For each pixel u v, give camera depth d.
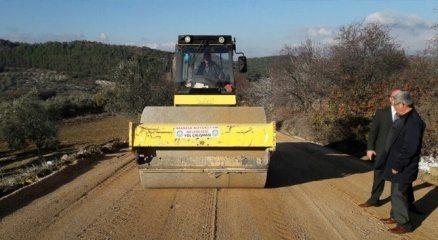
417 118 6.67
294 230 7.05
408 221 6.88
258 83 42.88
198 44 11.25
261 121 10.03
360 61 24.55
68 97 59.16
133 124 9.11
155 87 29.12
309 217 7.75
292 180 10.91
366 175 11.54
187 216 7.79
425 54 17.53
